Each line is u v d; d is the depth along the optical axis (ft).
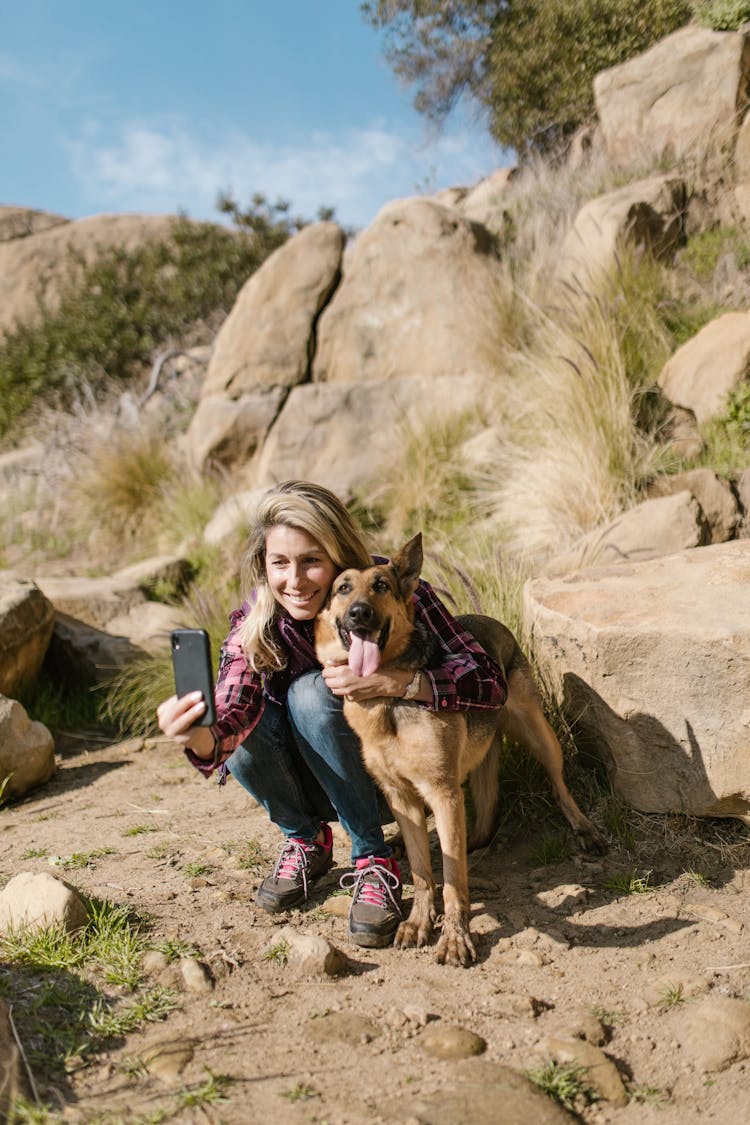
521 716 11.51
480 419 24.66
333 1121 6.52
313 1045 7.52
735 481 17.76
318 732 9.67
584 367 20.77
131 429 33.19
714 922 9.48
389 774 9.68
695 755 11.02
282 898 10.07
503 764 12.44
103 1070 7.22
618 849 11.26
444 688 9.38
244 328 29.73
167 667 19.12
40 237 54.08
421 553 10.11
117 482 30.25
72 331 42.09
